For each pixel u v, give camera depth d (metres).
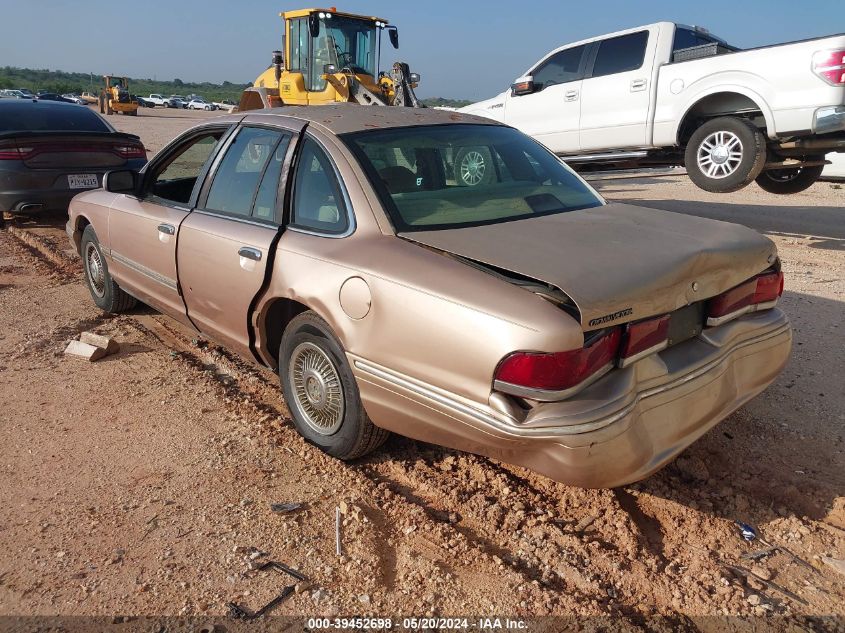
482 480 3.52
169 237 4.50
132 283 5.25
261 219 3.88
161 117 44.84
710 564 2.90
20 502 3.34
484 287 2.77
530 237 3.12
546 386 2.55
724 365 3.16
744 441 3.84
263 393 4.50
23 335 5.52
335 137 3.65
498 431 2.67
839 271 7.50
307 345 3.61
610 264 2.80
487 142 4.06
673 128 8.71
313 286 3.37
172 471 3.60
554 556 2.95
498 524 3.18
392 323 3.00
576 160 10.00
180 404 4.35
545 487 3.44
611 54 9.31
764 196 13.07
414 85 14.19
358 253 3.23
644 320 2.74
